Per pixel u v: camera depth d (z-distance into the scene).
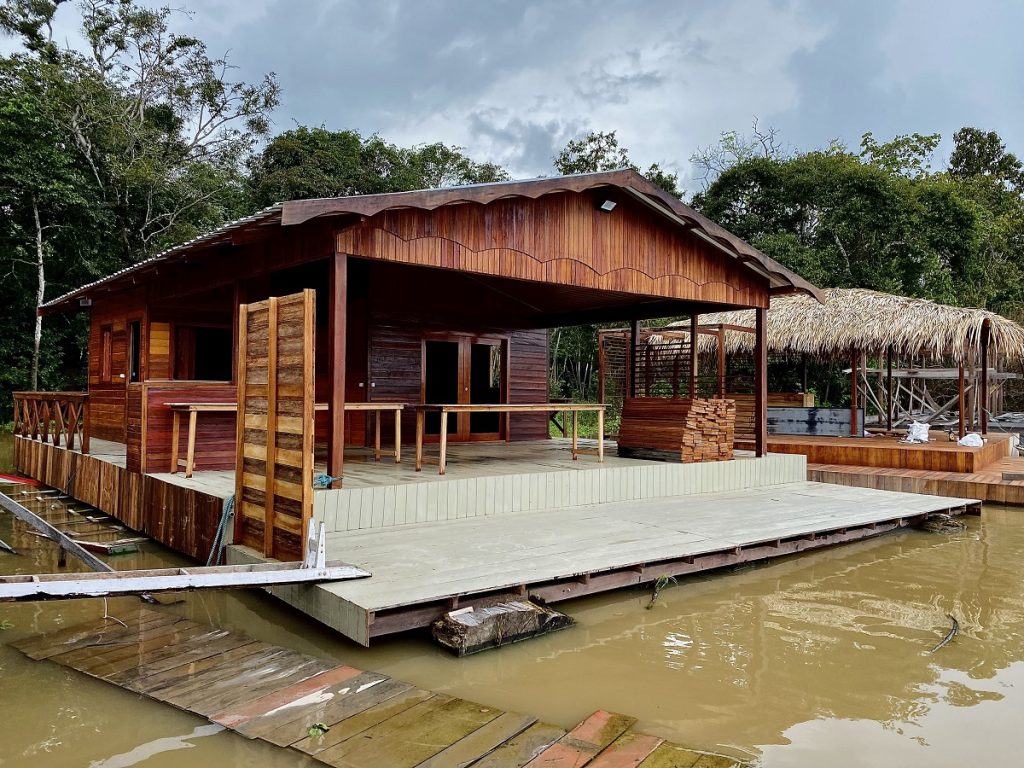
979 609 4.69
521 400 11.17
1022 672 3.62
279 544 4.44
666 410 8.16
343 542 4.91
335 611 3.73
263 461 4.61
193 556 5.34
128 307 9.80
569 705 3.19
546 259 6.72
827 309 12.52
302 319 4.23
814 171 20.28
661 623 4.34
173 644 3.81
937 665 3.71
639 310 10.55
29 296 17.55
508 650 3.83
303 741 2.77
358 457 7.91
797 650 3.91
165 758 2.68
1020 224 25.56
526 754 2.69
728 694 3.32
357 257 5.57
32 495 8.30
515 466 7.19
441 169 29.22
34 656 3.64
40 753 2.72
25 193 16.22
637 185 7.00
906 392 18.25
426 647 3.81
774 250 19.56
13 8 20.19
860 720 3.07
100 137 18.92
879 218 19.39
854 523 6.30
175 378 9.48
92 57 22.08
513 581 4.07
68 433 8.30
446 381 10.34
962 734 2.94
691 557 5.01
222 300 9.82
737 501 7.35
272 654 3.66
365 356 9.23
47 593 3.22
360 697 3.15
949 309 11.43
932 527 7.20
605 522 5.92
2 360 17.39
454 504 5.88
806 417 13.08
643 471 7.27
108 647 3.77
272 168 23.61
